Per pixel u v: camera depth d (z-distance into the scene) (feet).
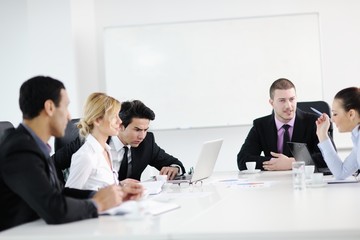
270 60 16.63
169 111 17.06
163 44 17.06
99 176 8.63
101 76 17.42
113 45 17.25
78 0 17.16
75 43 16.99
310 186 8.39
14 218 5.95
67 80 16.83
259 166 11.88
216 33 16.83
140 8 17.17
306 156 10.23
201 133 16.99
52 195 5.72
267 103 16.63
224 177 11.02
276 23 16.58
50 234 5.22
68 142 10.89
